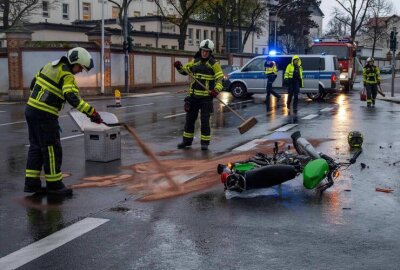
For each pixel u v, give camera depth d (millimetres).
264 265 4102
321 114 15914
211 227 5027
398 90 31578
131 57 31844
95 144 8242
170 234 4840
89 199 6074
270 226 5039
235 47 48469
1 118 15961
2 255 4359
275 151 7055
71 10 51188
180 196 6160
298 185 6566
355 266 4066
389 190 6367
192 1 44344
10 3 36469
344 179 6938
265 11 66250
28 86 27297
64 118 15547
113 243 4621
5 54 27984
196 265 4117
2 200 6066
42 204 5875
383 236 4750
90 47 28062
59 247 4531
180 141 10648
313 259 4211
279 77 22328
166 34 49562
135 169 7711
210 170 7535
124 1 31875
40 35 41375
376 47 88625
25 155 9164
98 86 28609
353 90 30938
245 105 19297
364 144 9906
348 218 5281
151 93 29609
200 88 9430
